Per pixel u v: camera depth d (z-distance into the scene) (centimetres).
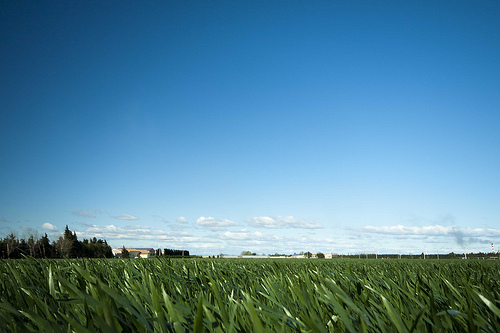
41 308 170
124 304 141
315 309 208
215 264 708
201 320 102
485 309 210
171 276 393
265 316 188
